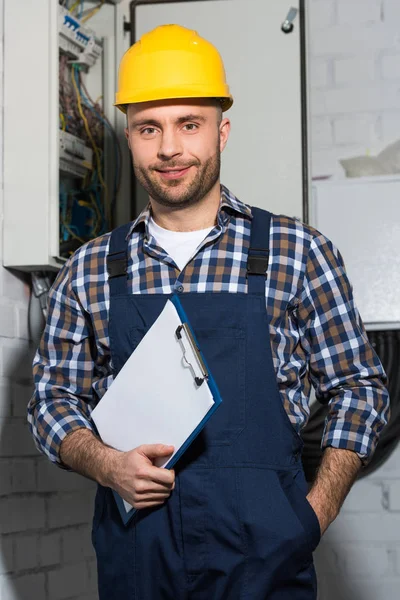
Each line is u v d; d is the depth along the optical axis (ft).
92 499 9.27
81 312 5.32
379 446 9.46
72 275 5.33
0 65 7.97
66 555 8.59
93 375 5.44
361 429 4.96
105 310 5.18
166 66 5.05
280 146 8.98
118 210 9.20
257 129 9.02
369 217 9.09
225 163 9.05
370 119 9.68
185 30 5.34
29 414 5.48
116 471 4.70
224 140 5.50
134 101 5.01
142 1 9.26
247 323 4.86
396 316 8.97
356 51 9.75
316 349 5.13
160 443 4.65
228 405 4.77
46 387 5.37
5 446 7.63
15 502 7.71
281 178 8.96
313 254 5.10
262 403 4.80
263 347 4.85
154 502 4.70
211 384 4.43
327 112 9.76
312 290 5.07
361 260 9.07
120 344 5.02
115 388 4.86
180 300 4.93
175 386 4.58
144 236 5.22
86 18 9.19
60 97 8.50
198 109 5.01
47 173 7.84
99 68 9.22
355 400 5.02
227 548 4.67
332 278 5.08
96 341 5.21
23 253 7.79
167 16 9.21
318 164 9.73
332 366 5.10
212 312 4.88
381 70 9.70
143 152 5.04
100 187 9.08
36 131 7.86
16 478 7.75
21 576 7.71
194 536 4.68
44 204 7.80
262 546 4.62
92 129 9.03
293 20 9.02
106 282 5.22
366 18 9.76
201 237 5.14
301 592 4.78
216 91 5.06
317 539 4.76
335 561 9.62
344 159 9.68
